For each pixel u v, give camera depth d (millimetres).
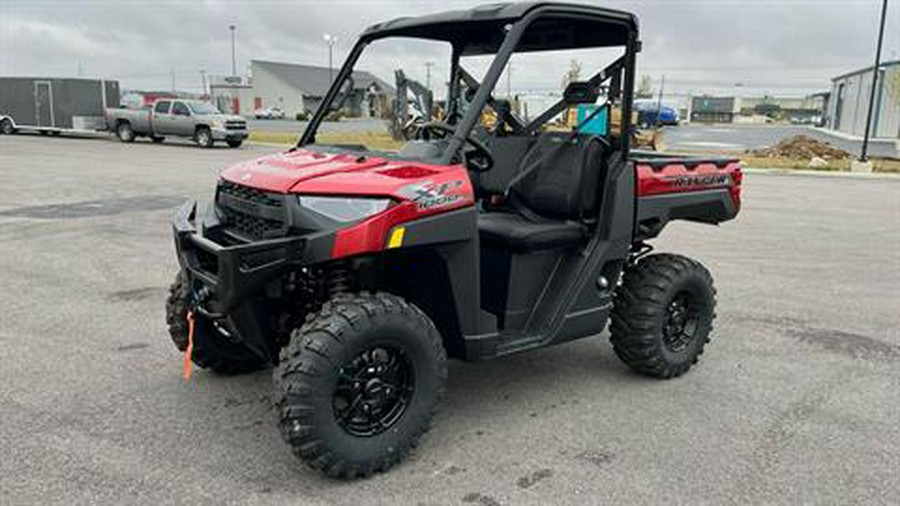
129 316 5457
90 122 27531
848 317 5824
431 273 3471
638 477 3268
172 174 15242
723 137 39531
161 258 7371
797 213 11625
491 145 4441
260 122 49312
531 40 4230
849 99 49844
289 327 3557
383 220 3105
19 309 5590
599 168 4082
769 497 3115
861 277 7191
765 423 3855
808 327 5547
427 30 4125
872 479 3283
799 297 6402
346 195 3148
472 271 3459
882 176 18453
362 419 3232
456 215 3346
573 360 4789
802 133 47844
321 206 3143
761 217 11148
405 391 3320
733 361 4797
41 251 7602
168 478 3184
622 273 4438
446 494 3107
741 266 7637
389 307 3180
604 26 3973
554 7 3686
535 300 4039
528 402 4086
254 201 3330
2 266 6930
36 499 2988
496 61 3602
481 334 3570
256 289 3066
